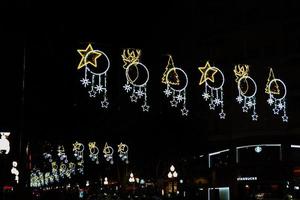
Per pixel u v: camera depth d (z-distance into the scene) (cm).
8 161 2242
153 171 5053
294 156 3528
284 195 3409
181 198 3716
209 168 3819
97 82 3191
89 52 1473
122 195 5659
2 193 2209
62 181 9725
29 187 2067
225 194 3656
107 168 7906
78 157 4184
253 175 3547
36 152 4656
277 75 3662
